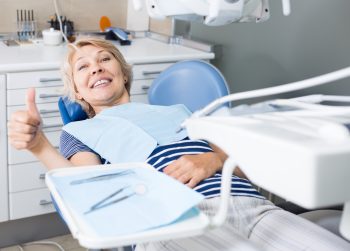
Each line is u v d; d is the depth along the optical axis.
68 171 1.17
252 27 2.54
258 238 1.39
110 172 1.18
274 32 2.41
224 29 2.75
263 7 1.43
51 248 2.50
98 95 1.78
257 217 1.45
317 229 1.35
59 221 2.60
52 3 2.94
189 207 0.96
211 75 1.93
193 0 1.29
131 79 1.93
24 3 2.85
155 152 1.58
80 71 1.78
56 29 2.86
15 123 1.27
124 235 0.88
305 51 2.25
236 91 2.72
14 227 2.50
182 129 1.62
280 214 1.43
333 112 0.91
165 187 1.07
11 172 2.34
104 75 1.78
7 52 2.49
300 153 0.71
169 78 2.01
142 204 1.01
